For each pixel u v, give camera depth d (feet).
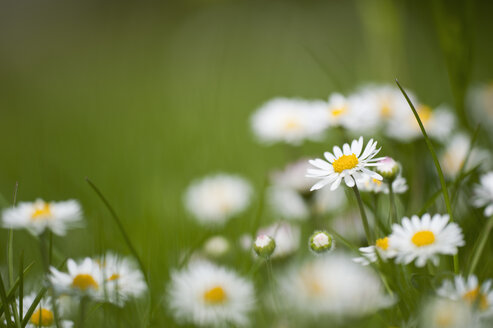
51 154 3.09
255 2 7.38
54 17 8.92
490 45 4.05
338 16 6.88
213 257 1.70
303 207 1.85
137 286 1.53
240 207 2.00
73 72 6.84
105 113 4.29
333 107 1.77
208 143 2.69
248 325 1.56
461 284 1.42
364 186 1.57
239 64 5.70
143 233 1.81
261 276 1.65
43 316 1.51
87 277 1.47
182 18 7.97
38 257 1.74
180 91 4.65
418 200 1.78
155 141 3.01
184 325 1.57
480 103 2.23
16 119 4.58
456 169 1.81
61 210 1.63
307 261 1.61
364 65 2.85
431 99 2.42
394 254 1.46
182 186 2.30
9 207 1.68
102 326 1.54
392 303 1.47
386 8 2.32
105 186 2.40
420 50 3.09
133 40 7.89
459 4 1.89
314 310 1.47
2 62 7.42
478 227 1.63
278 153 2.68
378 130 1.89
